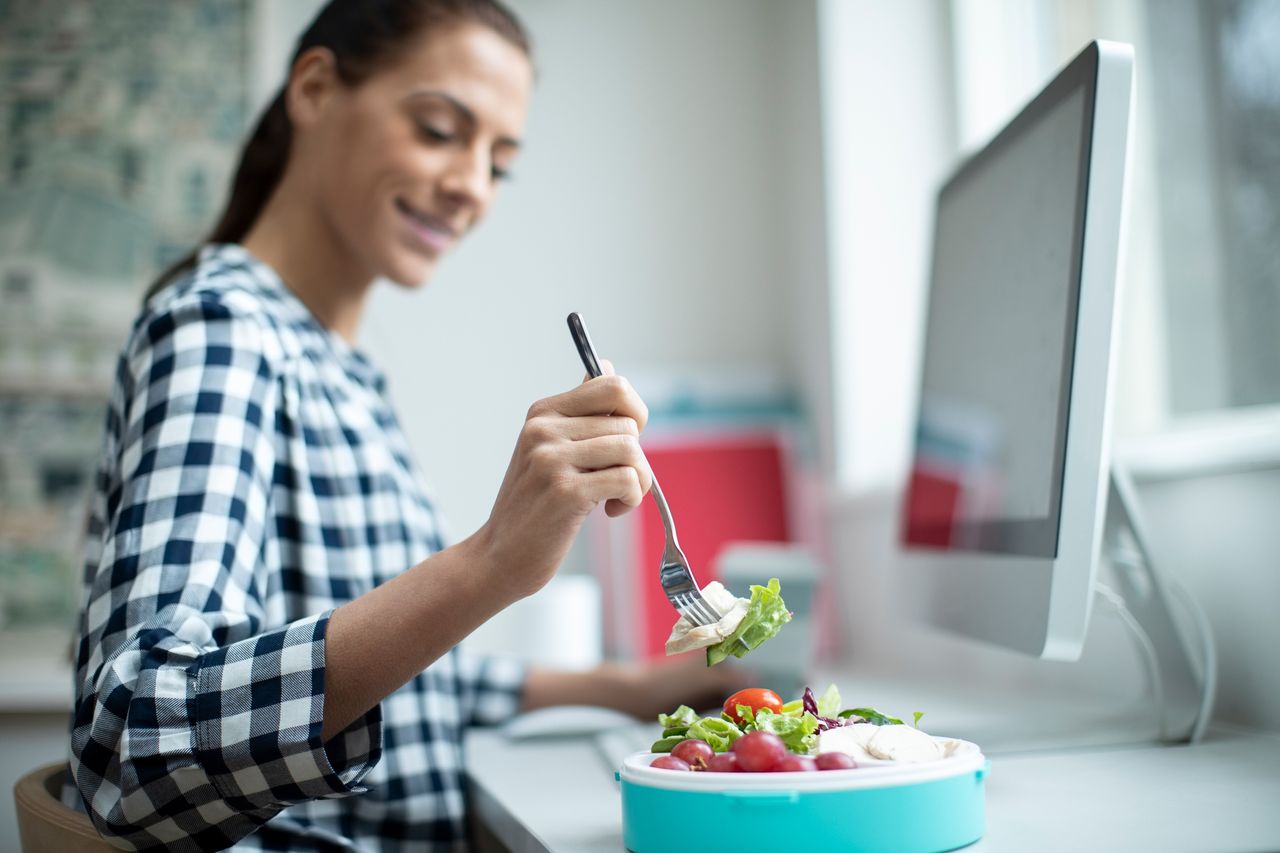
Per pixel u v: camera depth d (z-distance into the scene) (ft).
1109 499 2.61
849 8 5.82
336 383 3.00
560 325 6.19
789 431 6.16
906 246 5.81
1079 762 2.36
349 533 2.82
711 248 6.46
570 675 3.78
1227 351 3.83
